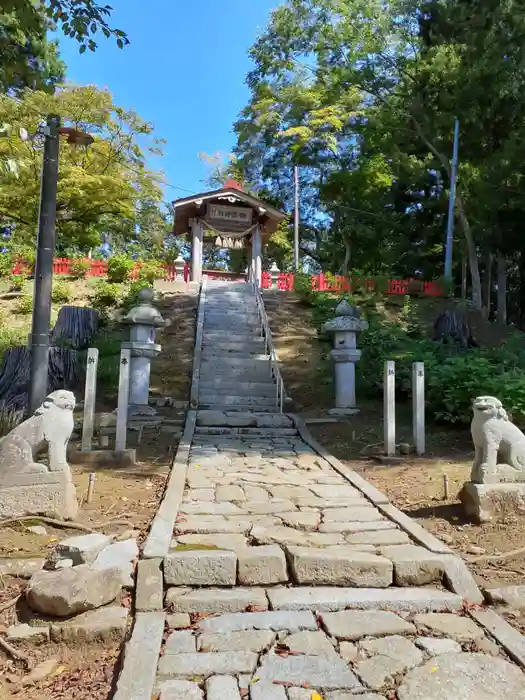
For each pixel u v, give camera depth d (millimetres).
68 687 2857
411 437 9125
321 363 13875
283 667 2867
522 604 3646
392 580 3850
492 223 19797
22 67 8305
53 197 6859
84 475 6660
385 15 21250
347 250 30359
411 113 21078
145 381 10586
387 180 25812
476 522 5094
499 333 17203
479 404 5316
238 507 5320
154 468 7109
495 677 2832
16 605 3523
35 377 6551
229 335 14875
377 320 15977
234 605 3504
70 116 16703
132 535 4535
